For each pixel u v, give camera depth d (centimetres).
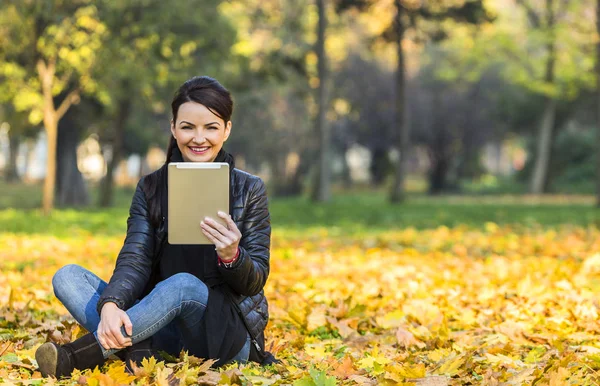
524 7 3162
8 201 3356
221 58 2567
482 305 596
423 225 1588
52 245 1084
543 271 761
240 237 350
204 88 366
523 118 4241
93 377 338
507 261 862
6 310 538
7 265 849
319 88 2775
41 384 347
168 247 372
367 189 5250
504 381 365
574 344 475
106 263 867
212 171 350
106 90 2072
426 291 654
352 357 419
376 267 825
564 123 4328
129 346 356
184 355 364
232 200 373
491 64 4300
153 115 3478
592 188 4175
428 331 493
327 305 591
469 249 1020
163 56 2159
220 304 364
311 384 348
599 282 700
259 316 380
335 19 3606
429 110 4394
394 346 477
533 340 487
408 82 4394
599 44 2433
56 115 1934
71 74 1992
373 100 4356
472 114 4403
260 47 3912
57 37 1827
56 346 353
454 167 5181
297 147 4694
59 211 2131
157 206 371
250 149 4719
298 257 943
